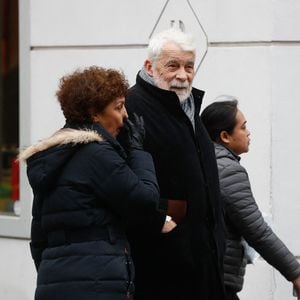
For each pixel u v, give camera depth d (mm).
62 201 6379
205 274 7203
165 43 7184
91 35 10375
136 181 6398
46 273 6387
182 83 7180
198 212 7156
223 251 7324
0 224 11039
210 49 9781
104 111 6562
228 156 7621
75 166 6398
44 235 6730
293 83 9578
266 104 9586
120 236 6477
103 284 6258
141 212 6422
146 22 10062
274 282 9609
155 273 7160
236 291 7730
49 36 10609
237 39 9664
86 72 6598
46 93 10656
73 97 6520
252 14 9609
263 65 9586
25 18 10750
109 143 6480
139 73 7359
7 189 11539
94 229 6371
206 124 7805
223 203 7496
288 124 9578
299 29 9555
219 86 9750
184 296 7180
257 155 9625
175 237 7094
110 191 6344
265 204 9602
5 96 11742
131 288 6441
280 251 7512
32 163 6477
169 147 7094
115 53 10258
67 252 6348
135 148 6738
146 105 7168
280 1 9539
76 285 6258
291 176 9578
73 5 10453
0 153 11797
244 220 7488
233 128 7738
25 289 10891
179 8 9875
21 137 10859
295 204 9586
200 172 7180
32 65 10734
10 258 11008
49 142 6414
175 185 7102
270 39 9555
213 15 9742
